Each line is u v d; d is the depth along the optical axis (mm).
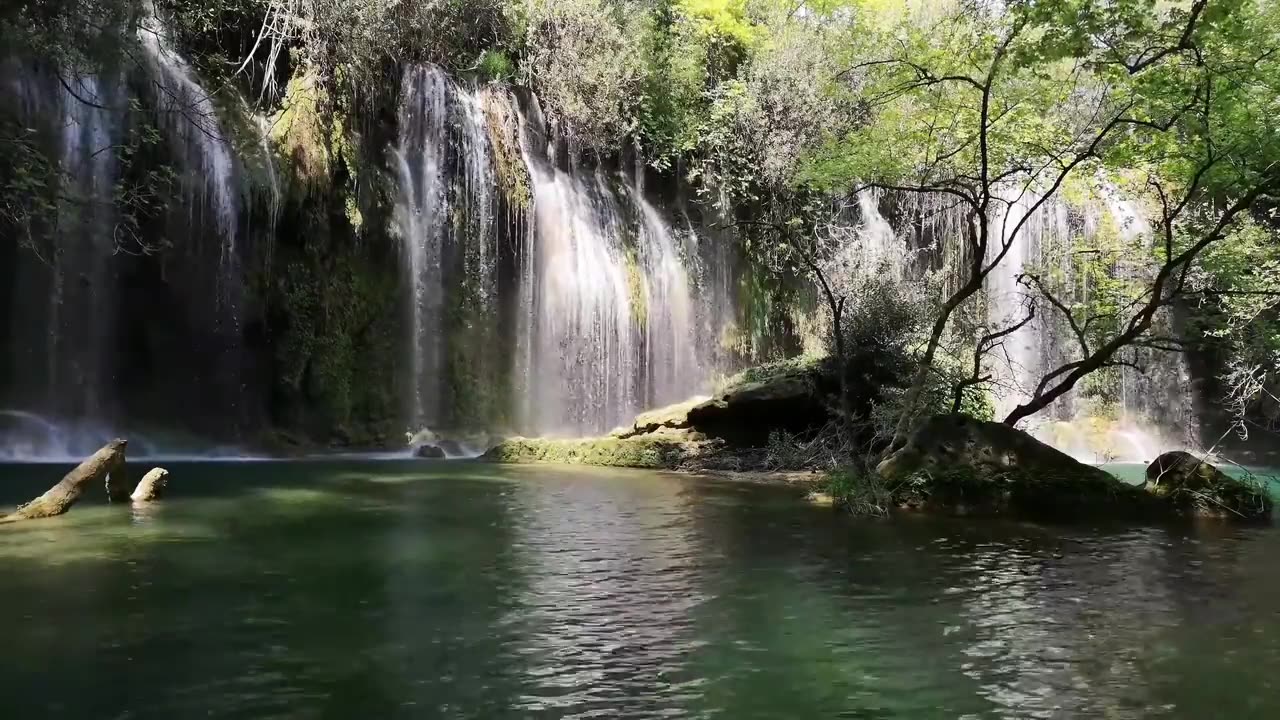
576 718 4207
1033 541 9586
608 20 30344
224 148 22156
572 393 29312
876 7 29609
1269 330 18938
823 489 13609
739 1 34406
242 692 4492
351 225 24422
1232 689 4711
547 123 29891
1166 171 16203
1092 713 4344
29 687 4527
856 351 20328
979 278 14312
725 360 32906
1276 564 8297
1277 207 18750
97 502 11617
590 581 7242
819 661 5152
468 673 4855
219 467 18344
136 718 4121
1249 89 13273
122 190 19297
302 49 24016
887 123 18688
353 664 4973
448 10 27312
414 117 26234
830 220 32156
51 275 21188
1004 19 15312
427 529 9898
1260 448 29062
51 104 19734
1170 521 11328
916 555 8617
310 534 9406
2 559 7734
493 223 27688
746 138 32344
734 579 7395
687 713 4289
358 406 25078
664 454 19359
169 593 6574
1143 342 13984
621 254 30922
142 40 19766
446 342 26797
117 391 22562
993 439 12625
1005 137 16516
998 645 5520
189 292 22312
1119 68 13508
